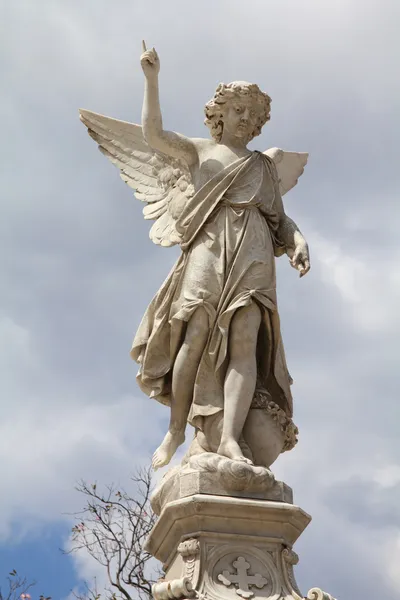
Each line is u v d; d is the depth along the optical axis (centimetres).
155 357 570
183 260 564
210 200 564
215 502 496
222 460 511
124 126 656
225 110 595
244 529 502
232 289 545
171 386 567
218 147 594
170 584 479
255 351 550
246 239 557
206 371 544
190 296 548
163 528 516
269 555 500
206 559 491
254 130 599
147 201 631
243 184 571
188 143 593
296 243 572
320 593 485
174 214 604
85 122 661
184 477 511
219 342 541
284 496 514
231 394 533
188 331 546
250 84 595
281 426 546
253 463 526
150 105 581
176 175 612
